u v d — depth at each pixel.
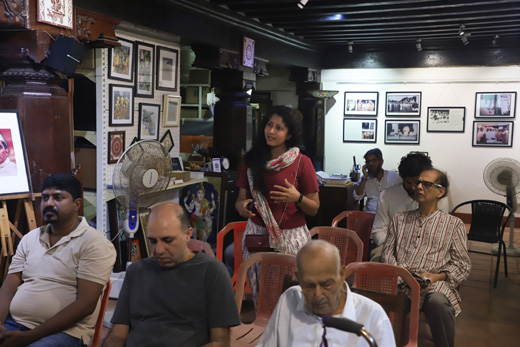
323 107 9.25
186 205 5.88
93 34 3.92
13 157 3.20
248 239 3.27
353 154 9.43
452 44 8.66
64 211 2.64
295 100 9.29
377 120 9.24
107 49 4.43
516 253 6.70
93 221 4.59
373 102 9.22
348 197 6.55
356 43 8.95
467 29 7.13
